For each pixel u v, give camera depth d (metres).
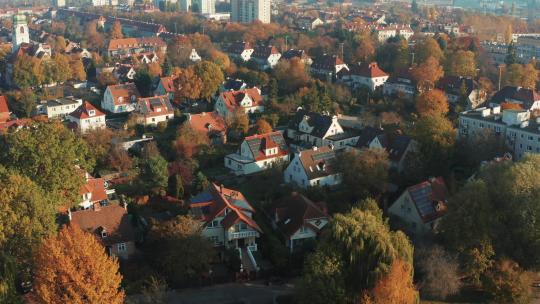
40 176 106.12
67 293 76.75
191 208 109.88
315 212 109.38
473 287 98.50
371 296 82.88
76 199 111.00
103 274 78.38
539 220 96.50
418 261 95.44
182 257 96.69
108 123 186.62
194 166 146.38
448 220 99.69
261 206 124.12
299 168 136.75
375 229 89.88
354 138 167.88
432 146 138.50
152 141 161.00
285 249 103.50
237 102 191.12
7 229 89.00
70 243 79.31
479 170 121.94
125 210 107.31
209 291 96.81
